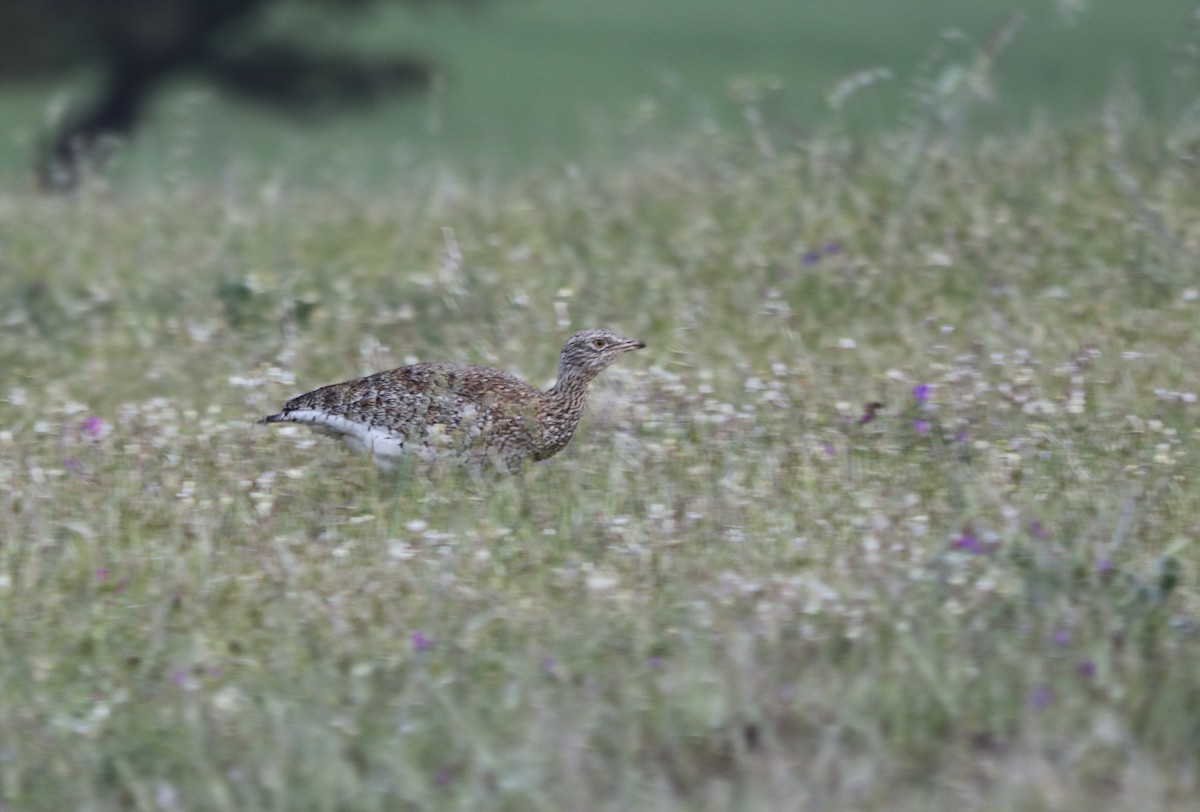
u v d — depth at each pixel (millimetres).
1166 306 30250
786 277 33156
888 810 16156
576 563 20812
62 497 23250
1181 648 18188
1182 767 16578
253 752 17062
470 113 120812
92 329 33656
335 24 101562
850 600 19234
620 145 44625
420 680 18016
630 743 17016
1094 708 17219
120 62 98250
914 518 21312
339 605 19719
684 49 149750
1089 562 19938
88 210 42438
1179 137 37281
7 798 16828
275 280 34875
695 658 18094
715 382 27906
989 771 16500
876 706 17516
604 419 25469
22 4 96875
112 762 17141
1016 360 27375
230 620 19719
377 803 16344
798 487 23000
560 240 36562
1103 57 118500
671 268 34188
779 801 16156
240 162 46125
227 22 98438
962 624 18844
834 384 27438
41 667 18719
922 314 31031
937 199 35375
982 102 40000
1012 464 23125
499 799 16422
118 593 20547
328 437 24719
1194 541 21141
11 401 28625
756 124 39219
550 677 18172
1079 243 33219
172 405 28047
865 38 149375
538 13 168250
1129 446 24141
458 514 22109
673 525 21406
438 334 31484
